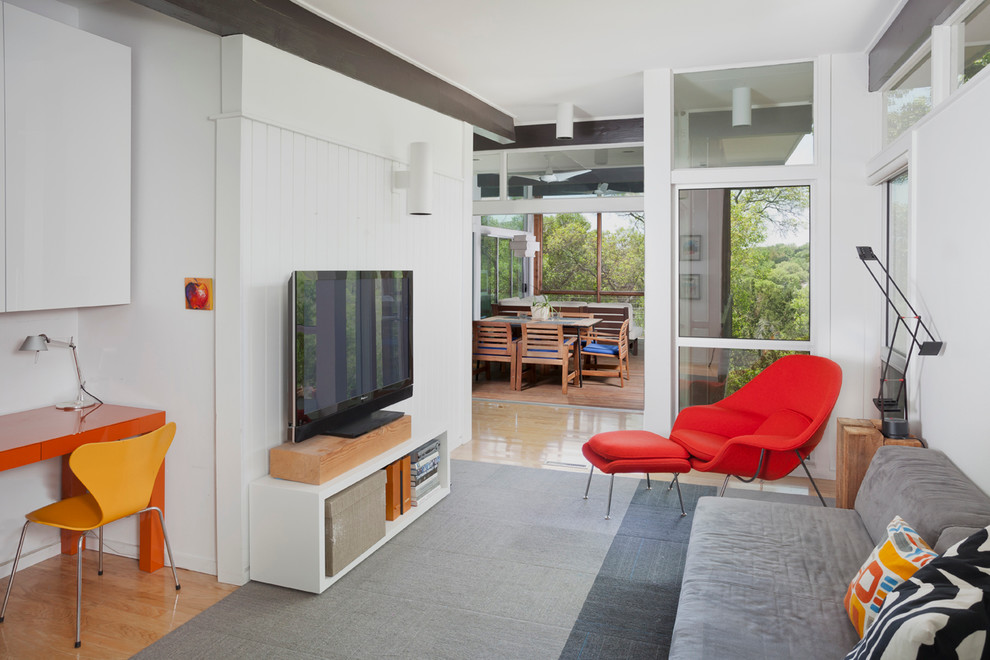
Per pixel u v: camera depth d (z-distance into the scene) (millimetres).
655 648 2625
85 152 3062
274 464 3242
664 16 3881
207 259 3188
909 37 3551
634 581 3189
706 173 4934
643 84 5270
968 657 1294
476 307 10188
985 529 1646
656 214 5027
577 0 3631
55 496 3498
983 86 2559
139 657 2574
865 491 2875
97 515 2838
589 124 6527
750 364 4961
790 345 4855
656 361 5086
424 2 3602
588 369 9445
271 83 3260
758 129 4859
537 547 3570
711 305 5023
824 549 2561
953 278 2877
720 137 4934
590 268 12438
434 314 5000
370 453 3551
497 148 6965
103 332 3449
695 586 2275
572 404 7234
